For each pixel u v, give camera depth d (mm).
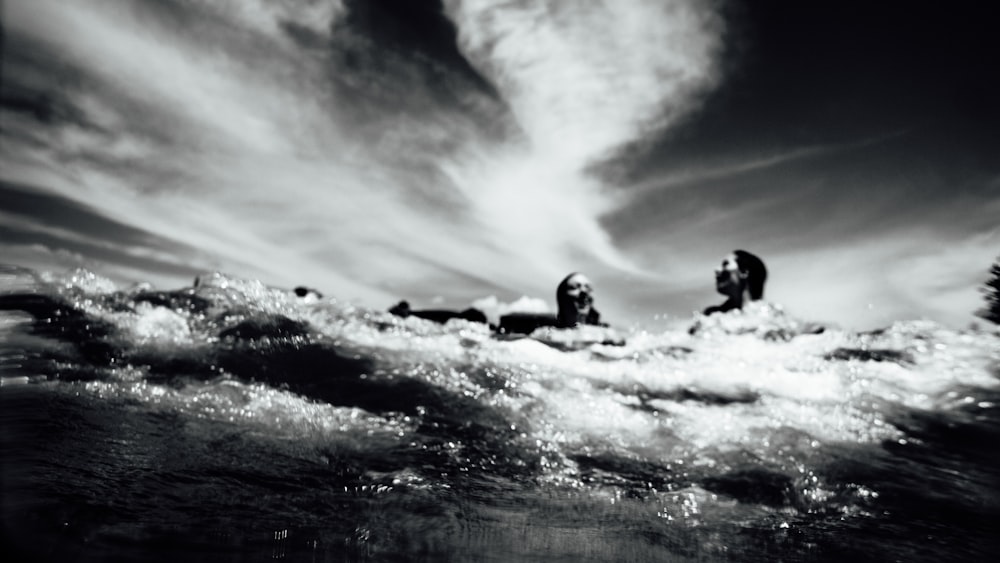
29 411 1478
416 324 3299
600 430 2062
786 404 2408
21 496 1005
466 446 1805
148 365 2002
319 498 1278
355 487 1386
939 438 2146
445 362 2631
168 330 2352
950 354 3088
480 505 1387
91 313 2330
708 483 1693
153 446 1411
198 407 1763
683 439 2049
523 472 1676
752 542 1317
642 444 1988
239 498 1197
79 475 1155
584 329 3771
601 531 1305
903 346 3225
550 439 1960
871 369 2885
